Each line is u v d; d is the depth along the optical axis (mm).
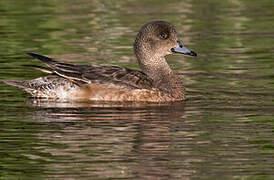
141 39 16875
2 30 22844
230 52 20328
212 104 15539
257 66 18781
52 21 24219
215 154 12141
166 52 16750
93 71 16250
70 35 22391
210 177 11156
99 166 11641
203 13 25781
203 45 21219
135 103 15805
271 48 20719
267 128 13586
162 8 26656
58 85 16141
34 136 13141
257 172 11320
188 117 14477
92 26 23547
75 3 27562
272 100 15695
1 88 17031
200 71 18453
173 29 16781
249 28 23453
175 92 16219
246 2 27891
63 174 11289
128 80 16125
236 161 11828
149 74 16828
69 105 15547
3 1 27516
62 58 19422
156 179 11117
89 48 20672
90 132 13375
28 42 21359
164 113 14844
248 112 14773
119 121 14180
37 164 11711
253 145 12602
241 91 16516
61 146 12570
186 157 12031
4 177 11164
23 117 14430
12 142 12797
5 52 20141
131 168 11539
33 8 26344
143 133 13328
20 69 18422
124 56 19781
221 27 23594
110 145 12625
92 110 15086
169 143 12750
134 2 27781
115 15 25281
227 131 13430
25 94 16531
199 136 13141
